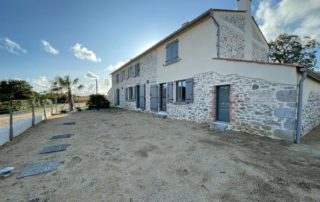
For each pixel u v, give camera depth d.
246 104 5.32
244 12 7.89
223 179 2.56
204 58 6.82
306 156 3.43
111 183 2.50
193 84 7.45
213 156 3.51
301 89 4.25
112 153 3.82
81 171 2.92
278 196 2.11
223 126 5.86
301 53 14.65
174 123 7.50
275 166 2.98
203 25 6.84
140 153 3.79
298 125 4.26
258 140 4.56
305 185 2.35
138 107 13.48
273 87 4.64
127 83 15.73
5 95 26.34
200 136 5.16
